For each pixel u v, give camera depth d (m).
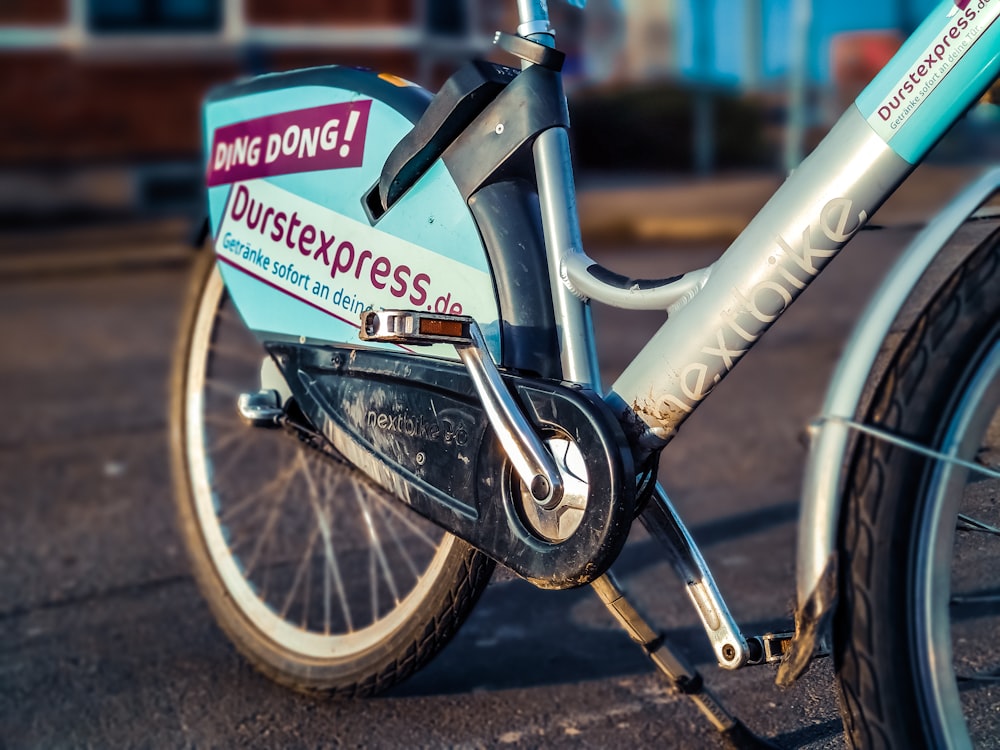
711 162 17.05
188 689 2.29
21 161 12.52
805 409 4.15
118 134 12.88
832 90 13.13
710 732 2.02
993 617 1.51
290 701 2.21
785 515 3.12
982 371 1.25
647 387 1.56
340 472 2.10
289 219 1.98
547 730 2.06
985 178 1.40
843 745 1.70
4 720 2.20
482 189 1.74
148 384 5.03
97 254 9.50
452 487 1.71
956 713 1.26
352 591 2.69
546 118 1.69
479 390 1.59
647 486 1.60
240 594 2.30
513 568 1.62
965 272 1.29
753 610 2.46
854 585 1.27
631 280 1.61
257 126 2.05
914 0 11.57
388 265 1.84
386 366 1.79
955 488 1.26
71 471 3.84
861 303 6.05
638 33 18.38
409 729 2.08
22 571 2.98
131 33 12.81
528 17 1.72
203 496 2.38
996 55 1.29
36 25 12.46
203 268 2.41
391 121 1.84
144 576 2.93
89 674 2.38
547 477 1.55
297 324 1.97
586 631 2.49
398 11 13.71
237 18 13.07
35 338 6.12
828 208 1.39
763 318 1.46
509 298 1.70
